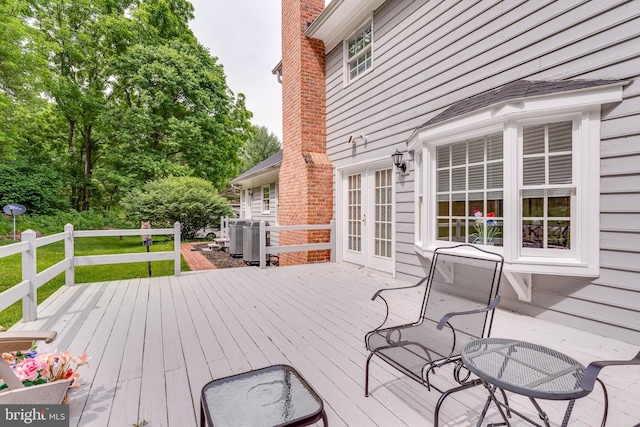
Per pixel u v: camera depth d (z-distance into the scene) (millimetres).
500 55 3504
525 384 1295
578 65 2854
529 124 2932
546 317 3111
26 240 3213
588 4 2781
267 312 3518
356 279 5148
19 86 10414
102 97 14328
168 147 14656
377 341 2074
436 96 4359
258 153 33500
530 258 2951
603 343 2582
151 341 2748
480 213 3404
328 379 2133
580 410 1768
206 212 12562
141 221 12047
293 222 7363
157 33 14641
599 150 2695
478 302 2197
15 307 4273
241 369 2266
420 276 4625
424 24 4547
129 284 4812
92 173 14414
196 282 4941
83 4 13156
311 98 7078
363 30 6113
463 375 2148
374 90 5645
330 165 6988
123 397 1925
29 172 12672
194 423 1692
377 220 5789
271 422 1268
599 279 2729
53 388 1583
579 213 2777
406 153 4883
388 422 1696
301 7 6926
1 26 9367
